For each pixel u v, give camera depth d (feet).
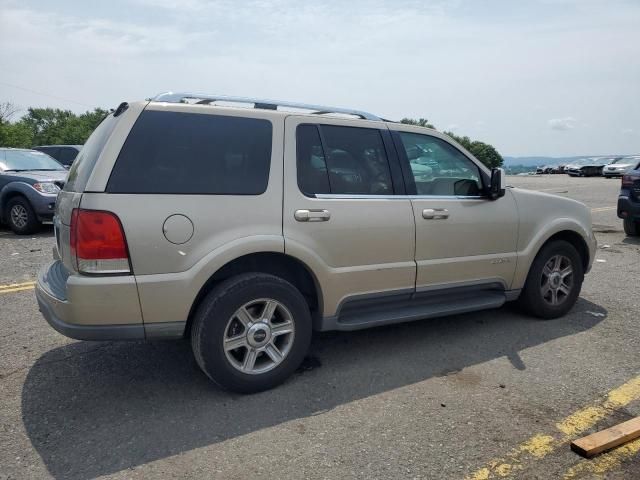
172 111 10.74
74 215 9.99
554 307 16.35
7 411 10.69
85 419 10.39
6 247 28.14
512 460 9.09
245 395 11.41
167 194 10.32
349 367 12.90
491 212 14.61
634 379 12.21
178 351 13.83
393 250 12.94
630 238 31.94
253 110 11.59
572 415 10.58
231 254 10.69
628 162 111.75
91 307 9.85
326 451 9.34
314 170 12.07
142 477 8.59
